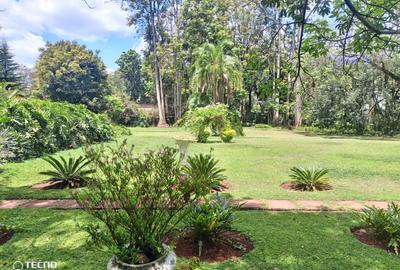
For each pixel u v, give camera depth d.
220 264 2.92
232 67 20.03
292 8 2.84
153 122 33.59
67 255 3.08
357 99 19.95
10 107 8.73
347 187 6.07
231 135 14.57
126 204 2.51
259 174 7.21
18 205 4.73
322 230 3.77
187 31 30.91
